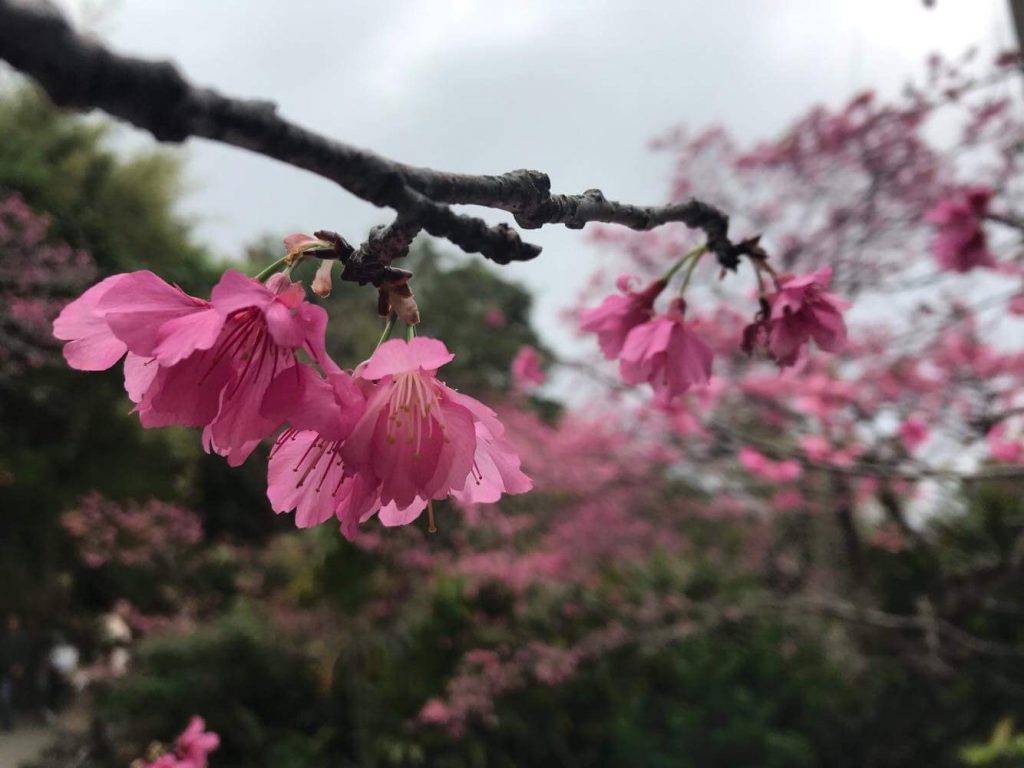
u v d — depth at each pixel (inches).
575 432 348.8
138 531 374.0
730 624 325.1
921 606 267.0
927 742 304.7
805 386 255.6
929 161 247.8
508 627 319.0
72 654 462.0
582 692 316.8
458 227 28.3
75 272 305.4
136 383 35.2
